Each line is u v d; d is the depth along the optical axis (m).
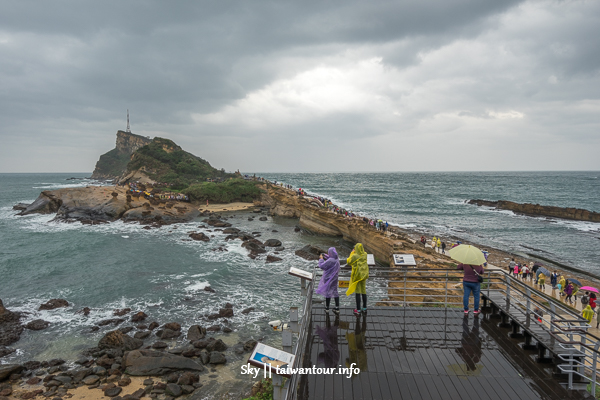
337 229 43.59
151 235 43.50
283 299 23.20
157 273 28.22
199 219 57.97
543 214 69.88
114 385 14.05
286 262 31.84
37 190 122.00
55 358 16.12
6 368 14.65
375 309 9.75
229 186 84.31
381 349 7.53
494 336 8.21
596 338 6.27
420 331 8.43
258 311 21.25
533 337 7.23
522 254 38.84
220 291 24.52
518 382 6.42
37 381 14.38
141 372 14.80
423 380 6.43
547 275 24.98
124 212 55.62
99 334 18.31
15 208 65.12
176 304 22.16
